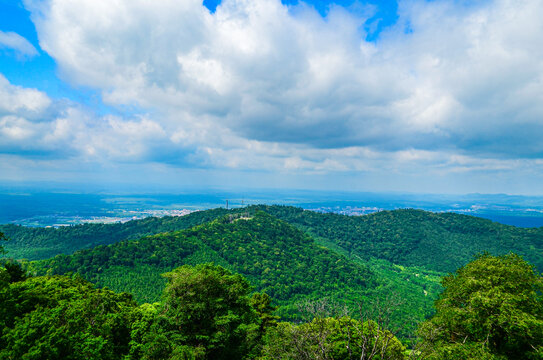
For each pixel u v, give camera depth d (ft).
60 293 94.12
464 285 82.69
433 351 67.05
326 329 71.82
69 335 56.08
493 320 70.85
